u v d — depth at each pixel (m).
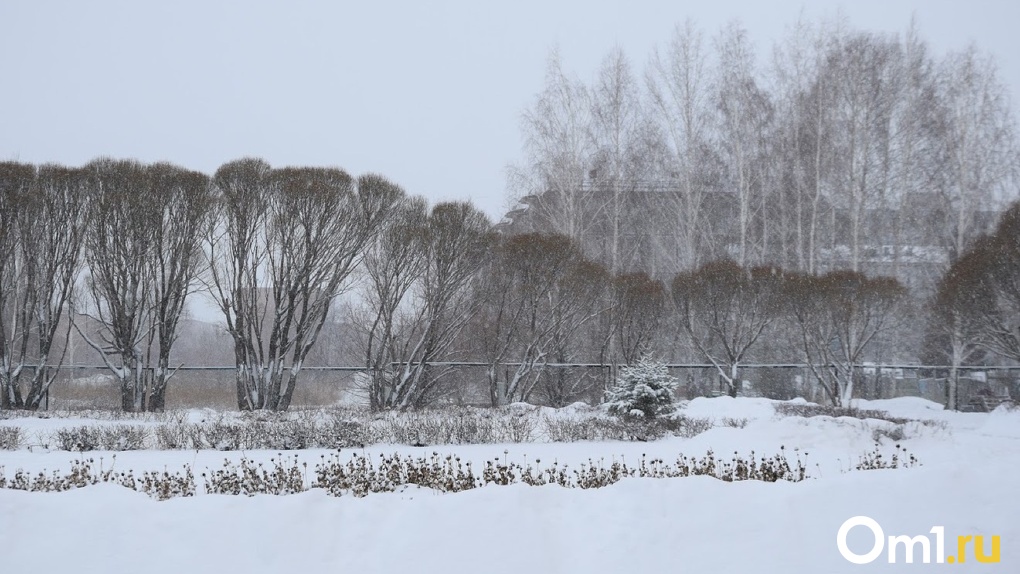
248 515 7.17
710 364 31.89
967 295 25.77
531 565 6.68
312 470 12.98
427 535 6.94
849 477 7.64
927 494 7.27
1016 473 7.67
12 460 14.25
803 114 36.41
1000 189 34.88
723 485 7.52
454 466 13.64
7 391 26.89
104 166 27.17
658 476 10.82
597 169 36.78
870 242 35.94
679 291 29.86
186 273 27.89
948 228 34.62
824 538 6.82
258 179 27.12
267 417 21.94
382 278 28.05
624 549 6.75
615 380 29.56
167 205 27.09
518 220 37.25
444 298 27.89
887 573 6.39
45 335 27.59
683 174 36.88
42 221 27.22
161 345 27.44
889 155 35.38
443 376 29.14
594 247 36.88
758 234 37.31
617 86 37.41
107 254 27.08
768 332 33.00
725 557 6.66
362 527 7.12
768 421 17.23
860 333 27.83
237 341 26.88
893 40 36.00
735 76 37.22
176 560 6.73
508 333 28.47
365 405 28.92
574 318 29.52
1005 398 30.95
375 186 27.48
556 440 17.86
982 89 34.97
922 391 32.97
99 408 27.42
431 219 27.67
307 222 26.64
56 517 7.12
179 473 12.21
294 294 26.88
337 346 35.53
